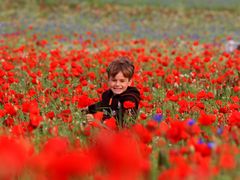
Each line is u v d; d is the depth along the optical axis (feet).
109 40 99.76
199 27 142.20
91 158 12.17
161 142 18.85
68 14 156.25
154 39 111.86
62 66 47.83
